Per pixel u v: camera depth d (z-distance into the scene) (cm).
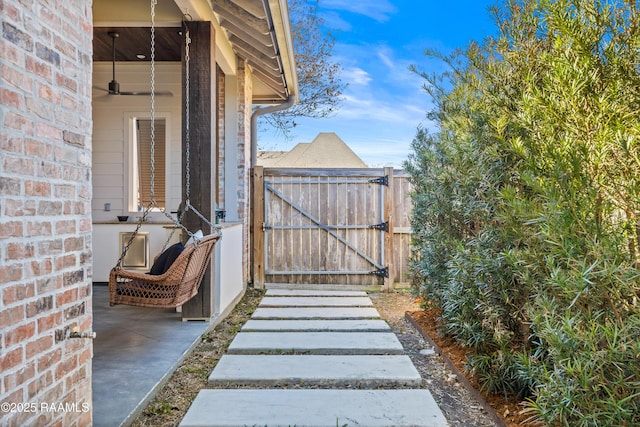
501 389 292
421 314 520
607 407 168
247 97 682
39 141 170
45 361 174
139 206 702
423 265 445
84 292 203
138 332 425
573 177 195
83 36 203
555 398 186
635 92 206
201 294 463
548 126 225
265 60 588
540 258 214
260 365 356
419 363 376
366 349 400
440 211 419
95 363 338
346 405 284
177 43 584
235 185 661
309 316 527
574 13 225
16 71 157
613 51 215
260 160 1498
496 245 289
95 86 684
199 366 359
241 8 444
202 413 269
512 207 229
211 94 455
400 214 720
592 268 170
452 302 346
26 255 163
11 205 155
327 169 712
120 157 687
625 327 165
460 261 329
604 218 190
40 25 171
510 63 295
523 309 278
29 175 165
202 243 347
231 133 660
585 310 183
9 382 154
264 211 713
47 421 175
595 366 173
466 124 349
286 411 274
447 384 331
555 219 188
